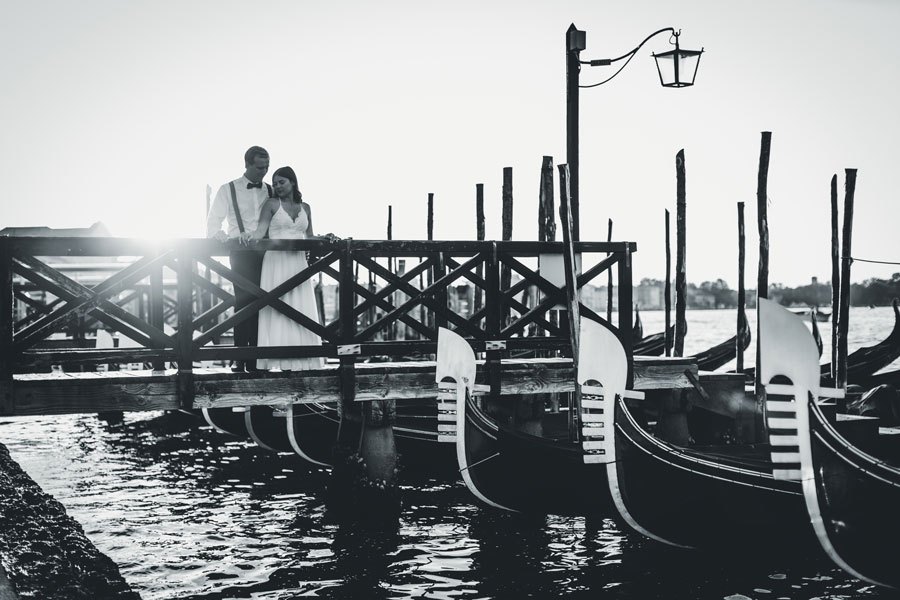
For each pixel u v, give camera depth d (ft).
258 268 30.71
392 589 25.68
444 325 37.19
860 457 22.54
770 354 23.04
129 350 28.76
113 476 44.27
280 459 48.62
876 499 22.47
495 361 33.63
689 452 26.53
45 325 27.78
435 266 38.91
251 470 45.34
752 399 39.04
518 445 30.58
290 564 28.07
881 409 41.86
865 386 50.67
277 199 29.71
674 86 38.29
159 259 28.76
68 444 56.08
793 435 22.97
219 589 25.80
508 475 30.91
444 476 37.76
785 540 25.40
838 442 22.70
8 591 18.81
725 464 25.79
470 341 33.32
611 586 25.68
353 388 31.32
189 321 29.22
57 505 29.40
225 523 33.58
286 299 30.45
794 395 22.88
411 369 32.42
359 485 32.48
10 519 26.40
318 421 40.81
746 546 26.32
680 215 46.88
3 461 37.47
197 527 33.01
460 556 28.68
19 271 27.53
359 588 25.79
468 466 31.68
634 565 27.55
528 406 39.06
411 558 28.53
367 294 31.89
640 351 59.11
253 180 29.78
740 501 25.53
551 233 41.70
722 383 39.09
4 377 27.37
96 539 31.42
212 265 29.25
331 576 26.86
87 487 41.34
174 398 29.19
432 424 40.19
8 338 27.40
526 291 49.44
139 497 38.83
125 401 28.66
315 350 30.63
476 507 34.91
